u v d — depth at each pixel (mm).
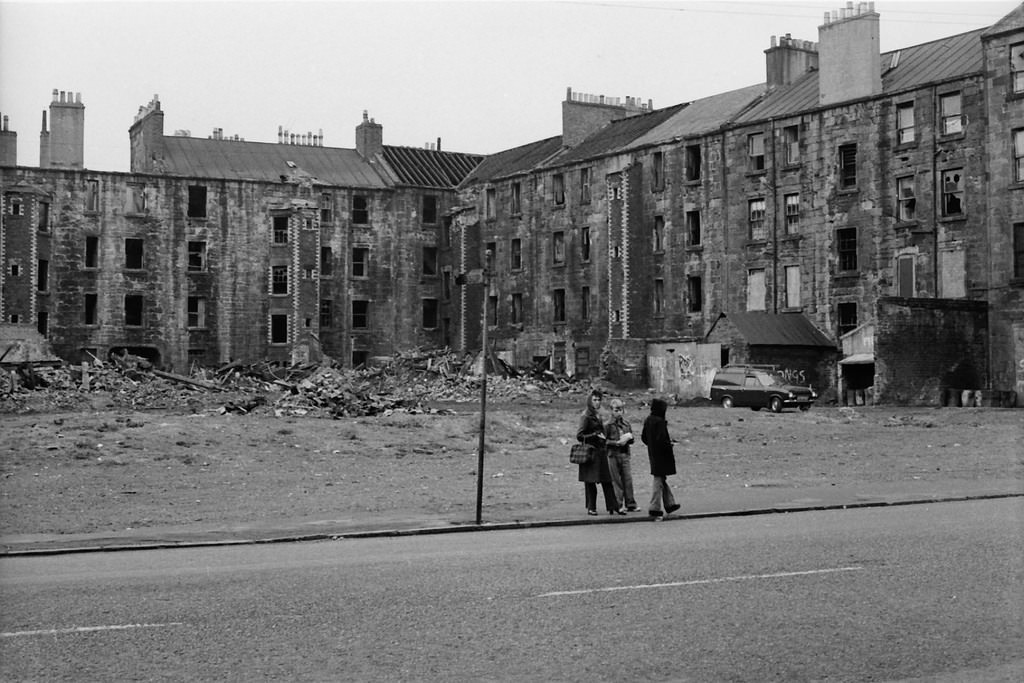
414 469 27609
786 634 9992
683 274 69938
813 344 60156
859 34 60312
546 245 80688
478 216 86750
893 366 52188
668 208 71062
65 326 80438
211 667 9062
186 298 83562
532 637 9953
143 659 9305
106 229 81688
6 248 77250
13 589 12375
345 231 88062
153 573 13539
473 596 11727
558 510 20312
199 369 76875
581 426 19812
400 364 75188
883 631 10086
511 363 82688
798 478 25547
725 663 9086
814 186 62219
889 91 58531
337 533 17281
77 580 12992
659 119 77000
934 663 9070
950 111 56062
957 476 25531
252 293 85062
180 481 24672
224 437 33375
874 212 59125
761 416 45844
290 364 82188
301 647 9680
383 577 12961
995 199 52688
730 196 66938
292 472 26656
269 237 85688
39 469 26156
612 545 15523
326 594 11938
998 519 17688
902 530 16422
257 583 12664
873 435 36781
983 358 53750
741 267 66125
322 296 87375
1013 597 11461
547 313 80438
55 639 9969
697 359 63312
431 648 9617
